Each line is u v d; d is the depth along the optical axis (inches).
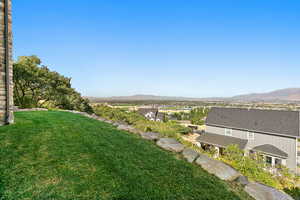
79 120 420.5
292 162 748.0
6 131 260.4
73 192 132.3
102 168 172.9
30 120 356.5
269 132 816.3
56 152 199.8
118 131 346.6
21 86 875.4
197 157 226.1
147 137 319.6
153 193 141.4
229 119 1012.5
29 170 156.6
